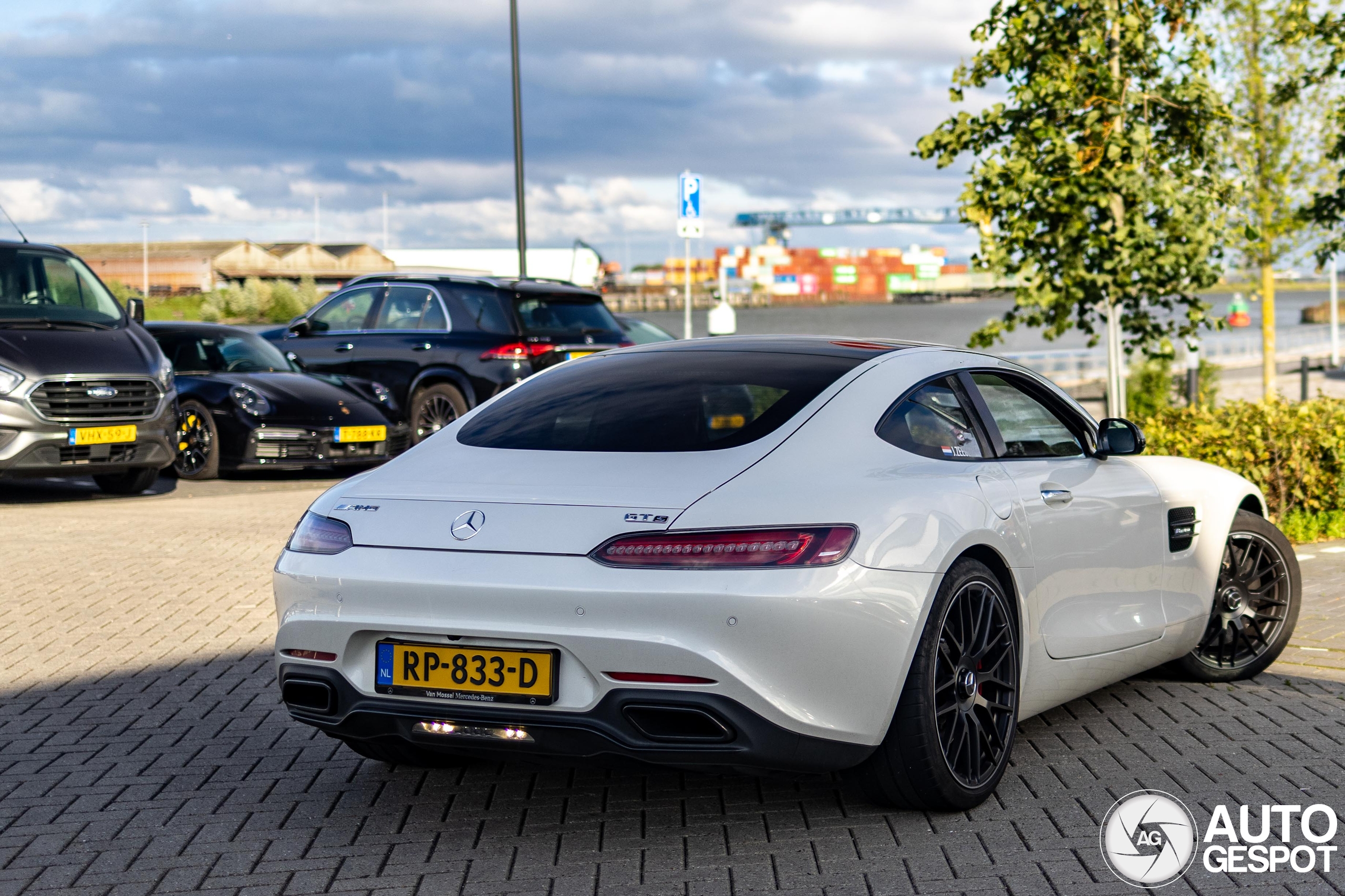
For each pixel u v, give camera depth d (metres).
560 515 3.51
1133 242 8.77
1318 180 14.11
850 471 3.68
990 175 8.91
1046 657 4.29
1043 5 8.97
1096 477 4.68
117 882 3.43
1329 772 4.22
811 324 124.44
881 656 3.48
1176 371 21.81
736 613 3.32
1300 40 11.40
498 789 4.16
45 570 7.91
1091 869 3.43
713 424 3.84
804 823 3.80
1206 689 5.32
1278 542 5.49
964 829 3.73
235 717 4.98
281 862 3.55
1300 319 114.94
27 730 4.81
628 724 3.39
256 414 12.34
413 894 3.33
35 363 10.41
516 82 19.22
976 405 4.34
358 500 3.79
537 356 13.36
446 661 3.52
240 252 100.12
